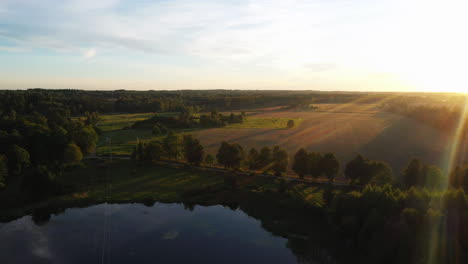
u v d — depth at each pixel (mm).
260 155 74688
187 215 55625
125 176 74062
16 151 69000
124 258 41344
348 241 43188
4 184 64375
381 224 39656
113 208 57656
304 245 45531
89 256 41625
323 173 68375
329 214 50000
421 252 36031
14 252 42125
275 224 51906
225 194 63969
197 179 72438
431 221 37531
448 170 81125
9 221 51594
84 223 51500
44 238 46281
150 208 58125
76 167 77812
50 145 80875
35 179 59875
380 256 37938
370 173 63969
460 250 36375
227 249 44375
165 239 46844
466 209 38938
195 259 41562
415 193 43312
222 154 76562
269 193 62031
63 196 61250
